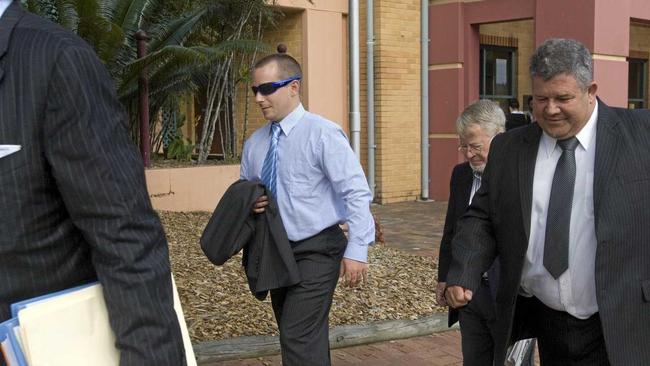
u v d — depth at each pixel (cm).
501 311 287
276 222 340
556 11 1095
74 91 169
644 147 260
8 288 173
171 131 1044
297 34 1118
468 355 346
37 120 168
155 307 175
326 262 345
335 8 1136
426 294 612
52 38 173
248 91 1030
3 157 166
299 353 340
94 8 747
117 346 175
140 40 814
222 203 345
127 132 187
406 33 1202
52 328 169
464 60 1217
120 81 809
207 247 345
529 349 384
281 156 348
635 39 1625
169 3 888
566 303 273
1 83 167
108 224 171
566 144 267
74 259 181
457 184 357
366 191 346
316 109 1123
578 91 254
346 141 349
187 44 953
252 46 859
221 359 463
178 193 854
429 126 1251
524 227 275
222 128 1014
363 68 1173
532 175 275
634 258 257
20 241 171
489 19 1180
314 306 342
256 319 520
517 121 631
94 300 177
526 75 1380
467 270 293
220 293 568
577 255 267
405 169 1225
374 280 639
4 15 176
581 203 265
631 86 1656
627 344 256
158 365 174
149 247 179
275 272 339
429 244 867
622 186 255
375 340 515
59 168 169
